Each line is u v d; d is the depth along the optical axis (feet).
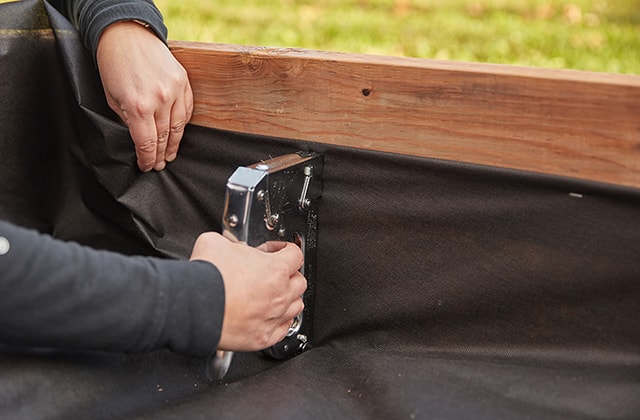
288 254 2.78
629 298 2.72
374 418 2.52
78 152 3.67
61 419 2.47
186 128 3.49
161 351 2.89
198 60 3.34
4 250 2.10
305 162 3.06
